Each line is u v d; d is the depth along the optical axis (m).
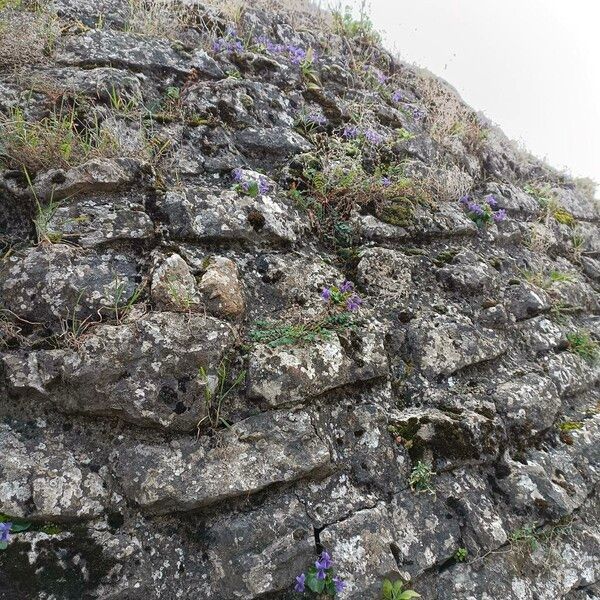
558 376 3.57
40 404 2.30
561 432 3.30
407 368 3.07
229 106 3.75
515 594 2.54
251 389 2.50
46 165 2.78
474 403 3.03
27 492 2.08
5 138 2.76
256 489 2.29
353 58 5.25
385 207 3.78
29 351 2.35
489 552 2.61
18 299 2.42
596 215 5.97
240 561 2.15
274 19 5.13
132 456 2.25
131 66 3.59
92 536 2.10
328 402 2.70
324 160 3.74
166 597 2.06
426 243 3.83
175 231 2.86
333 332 2.83
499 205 4.76
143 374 2.34
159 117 3.39
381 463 2.64
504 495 2.85
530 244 4.60
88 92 3.22
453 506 2.68
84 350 2.32
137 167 2.96
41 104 3.05
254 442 2.40
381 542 2.38
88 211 2.72
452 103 5.74
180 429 2.34
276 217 3.23
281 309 2.91
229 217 3.04
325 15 6.28
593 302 4.55
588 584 2.77
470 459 2.83
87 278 2.52
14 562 1.97
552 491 2.92
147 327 2.41
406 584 2.37
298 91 4.34
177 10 4.39
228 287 2.70
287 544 2.23
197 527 2.23
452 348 3.19
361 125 4.33
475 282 3.63
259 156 3.67
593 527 2.97
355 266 3.38
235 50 4.27
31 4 3.74
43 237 2.55
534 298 3.88
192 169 3.29
